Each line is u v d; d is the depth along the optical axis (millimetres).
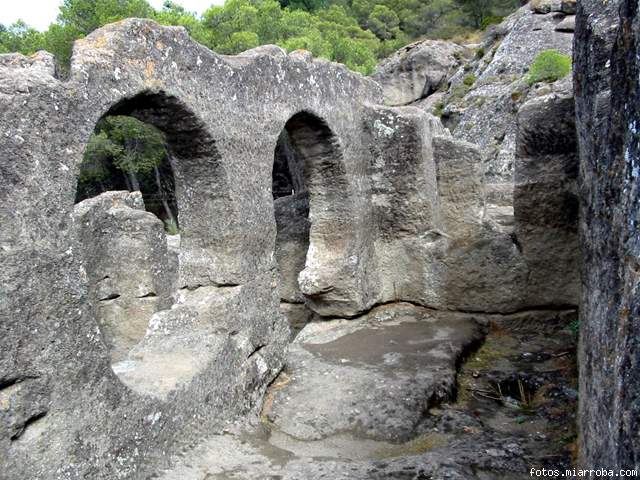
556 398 3854
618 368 1405
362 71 20312
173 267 6395
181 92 3246
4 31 17453
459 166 5629
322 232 5387
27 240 2283
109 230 5543
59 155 2455
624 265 1528
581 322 2990
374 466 2945
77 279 2506
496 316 5379
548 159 4906
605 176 2027
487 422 3637
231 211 3713
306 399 3928
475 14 31156
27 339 2273
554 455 3010
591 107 2736
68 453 2430
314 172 5250
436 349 4609
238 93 3756
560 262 5062
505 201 7070
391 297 5789
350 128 5281
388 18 36719
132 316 5590
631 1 1584
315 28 22391
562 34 12477
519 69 12125
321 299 5438
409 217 5598
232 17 17891
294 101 4387
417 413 3639
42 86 2395
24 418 2260
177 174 3762
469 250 5418
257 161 3965
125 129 16578
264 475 2930
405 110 5516
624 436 1280
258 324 3973
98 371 2600
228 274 3752
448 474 2809
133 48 2936
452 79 15242
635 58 1506
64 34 14117
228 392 3570
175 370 3301
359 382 4062
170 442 3039
